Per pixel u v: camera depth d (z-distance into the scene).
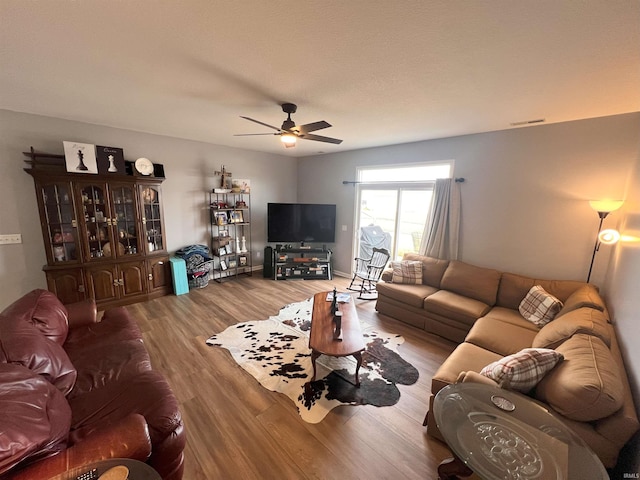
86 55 1.80
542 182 3.18
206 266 4.86
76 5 1.30
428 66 1.87
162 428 1.40
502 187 3.47
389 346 3.03
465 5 1.25
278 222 5.47
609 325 2.04
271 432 1.89
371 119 3.11
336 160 5.54
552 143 3.08
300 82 2.19
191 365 2.61
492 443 1.18
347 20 1.40
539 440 1.20
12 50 1.74
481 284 3.34
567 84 2.05
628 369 1.65
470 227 3.80
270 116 3.13
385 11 1.32
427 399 2.24
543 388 1.56
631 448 1.35
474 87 2.17
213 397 2.20
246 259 5.76
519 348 2.25
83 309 2.49
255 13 1.36
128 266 3.89
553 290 2.97
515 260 3.45
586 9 1.24
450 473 1.43
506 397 1.46
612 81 1.96
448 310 3.13
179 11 1.35
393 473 1.62
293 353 2.83
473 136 3.66
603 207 2.58
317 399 2.20
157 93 2.49
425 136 3.88
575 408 1.34
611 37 1.44
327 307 2.98
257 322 3.50
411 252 4.44
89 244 3.58
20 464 1.02
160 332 3.21
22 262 3.36
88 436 1.27
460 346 2.29
